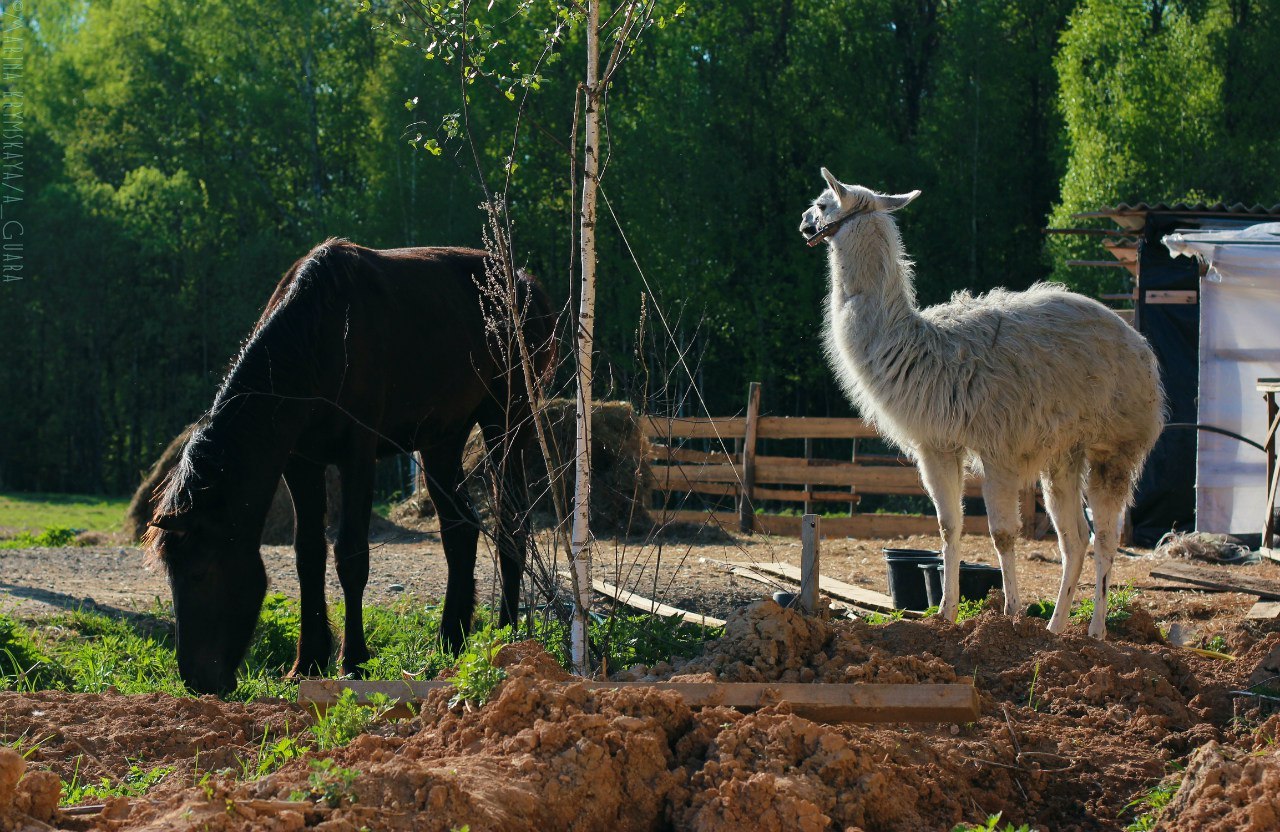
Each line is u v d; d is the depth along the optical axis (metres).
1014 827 3.86
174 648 7.36
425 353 6.84
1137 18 26.95
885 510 22.92
